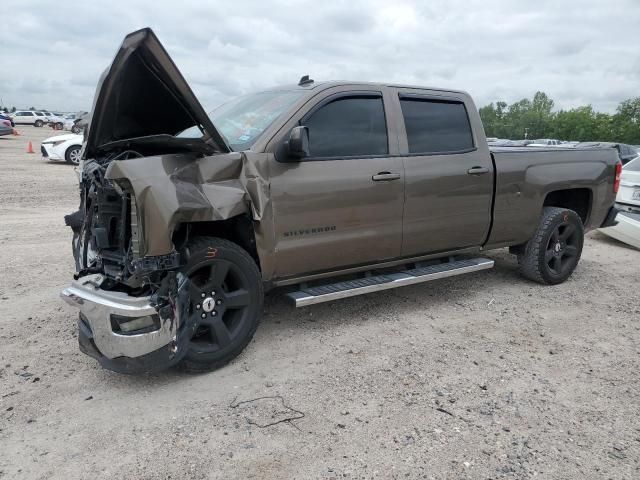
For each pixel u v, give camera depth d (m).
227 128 4.21
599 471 2.71
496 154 5.16
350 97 4.25
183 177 3.26
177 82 3.14
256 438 2.93
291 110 3.94
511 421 3.14
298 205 3.88
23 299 4.98
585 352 4.14
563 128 94.00
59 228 8.10
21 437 2.91
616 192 6.25
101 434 2.95
